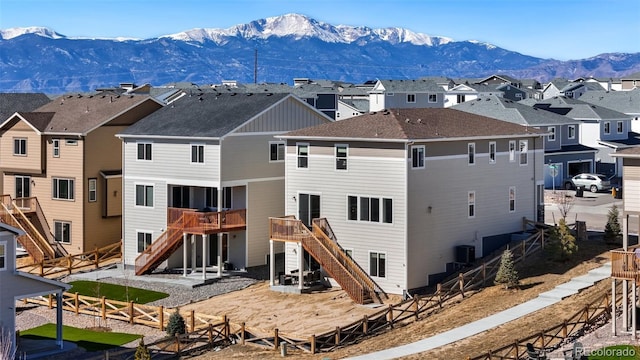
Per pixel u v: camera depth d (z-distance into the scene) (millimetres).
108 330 47250
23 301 53312
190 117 60812
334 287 51750
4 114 75125
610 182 82438
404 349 39406
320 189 52094
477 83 172875
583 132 94250
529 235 55719
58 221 65000
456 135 51812
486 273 50094
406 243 48875
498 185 55219
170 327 44719
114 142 65125
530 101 102125
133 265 60562
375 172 49875
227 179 56688
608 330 39375
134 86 131750
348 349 41156
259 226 58625
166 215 58906
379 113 53625
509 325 41406
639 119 104500
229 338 43875
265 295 51406
